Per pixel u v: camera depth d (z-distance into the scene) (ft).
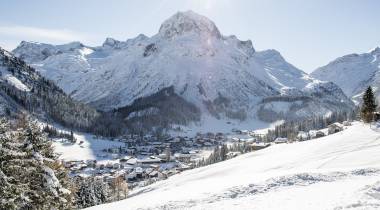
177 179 314.35
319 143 294.46
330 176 130.21
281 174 137.39
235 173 250.57
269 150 348.59
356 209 69.26
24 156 110.01
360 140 258.16
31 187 115.44
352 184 107.55
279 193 104.06
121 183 366.02
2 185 95.35
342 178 127.85
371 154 197.88
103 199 286.46
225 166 303.68
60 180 143.02
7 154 97.04
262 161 270.05
